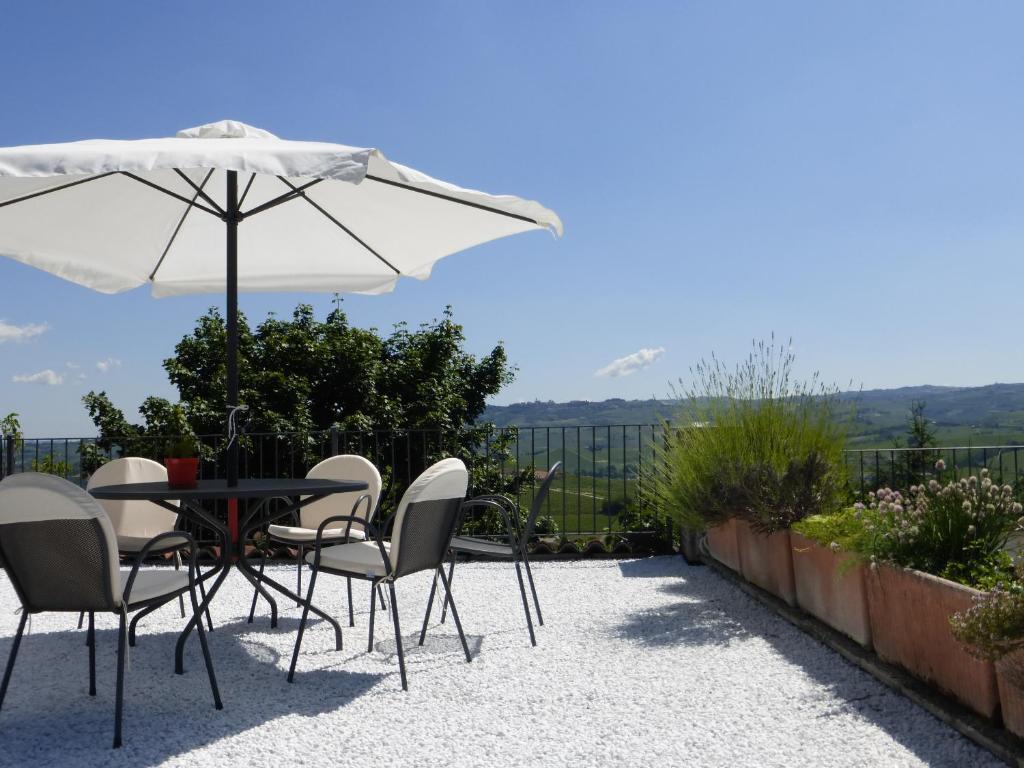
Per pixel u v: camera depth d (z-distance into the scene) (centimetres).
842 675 322
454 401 1941
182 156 288
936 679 281
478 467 1490
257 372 1714
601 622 432
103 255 495
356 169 294
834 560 365
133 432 1603
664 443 541
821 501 437
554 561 652
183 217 483
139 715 288
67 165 277
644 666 345
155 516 472
